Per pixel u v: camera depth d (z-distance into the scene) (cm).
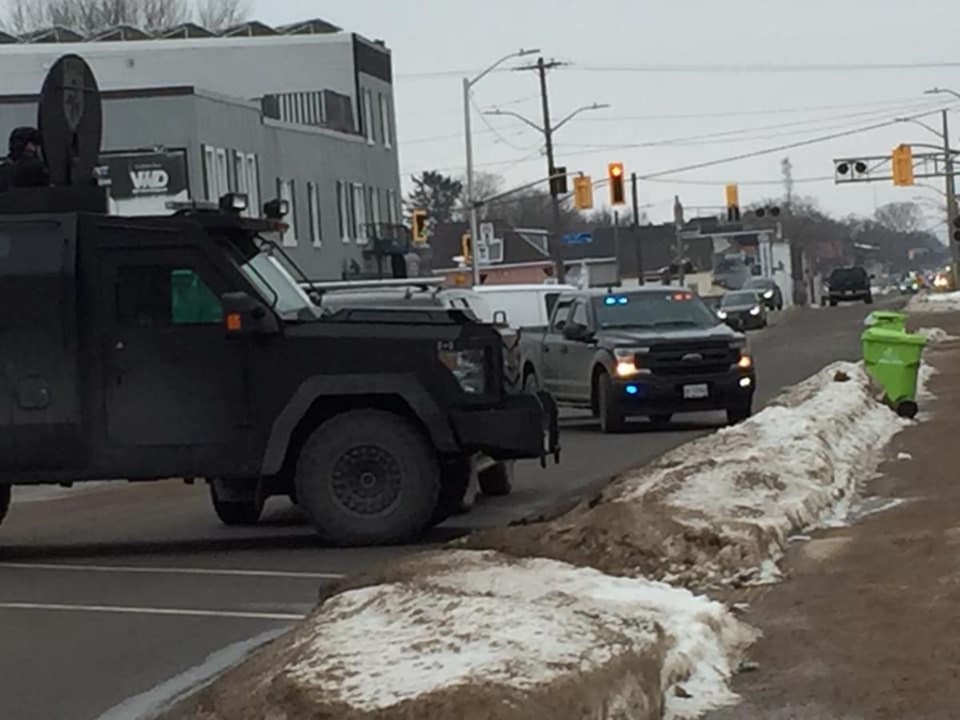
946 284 9544
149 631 1072
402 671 742
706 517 1173
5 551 1495
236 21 8231
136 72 6438
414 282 2039
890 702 767
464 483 1476
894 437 1952
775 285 8856
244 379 1405
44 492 2123
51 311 1402
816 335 5481
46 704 880
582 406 2577
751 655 877
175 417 1409
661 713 767
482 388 1412
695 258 12975
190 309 1414
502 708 685
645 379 2388
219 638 1041
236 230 1449
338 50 6544
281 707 733
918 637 883
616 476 1678
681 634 845
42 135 1512
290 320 1414
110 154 4856
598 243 12938
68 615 1138
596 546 1134
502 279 9812
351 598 929
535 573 996
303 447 1411
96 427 1408
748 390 2422
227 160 5191
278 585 1232
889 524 1265
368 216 6556
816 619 950
